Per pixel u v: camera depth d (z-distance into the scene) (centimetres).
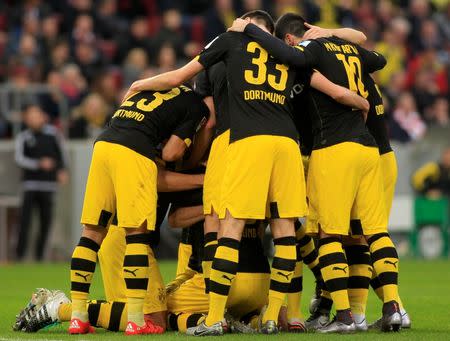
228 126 2295
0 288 3703
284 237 2247
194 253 2441
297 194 2241
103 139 2280
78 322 2267
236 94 2245
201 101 2362
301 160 2267
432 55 7100
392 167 2489
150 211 2248
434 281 4056
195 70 2295
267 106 2234
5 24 6362
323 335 2203
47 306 2323
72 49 6150
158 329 2289
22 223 5238
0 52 5975
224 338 2133
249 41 2284
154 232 2423
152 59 6256
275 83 2252
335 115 2298
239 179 2203
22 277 4219
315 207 2302
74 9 6378
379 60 2458
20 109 5534
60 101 5622
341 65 2341
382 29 7450
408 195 5766
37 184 5216
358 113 2323
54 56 5941
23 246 5256
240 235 2219
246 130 2216
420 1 7662
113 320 2294
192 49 6328
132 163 2242
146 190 2250
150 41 6294
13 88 5544
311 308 2509
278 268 2239
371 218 2312
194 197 2412
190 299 2358
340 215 2270
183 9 7050
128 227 2234
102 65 6200
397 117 6388
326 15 6981
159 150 2373
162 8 6956
